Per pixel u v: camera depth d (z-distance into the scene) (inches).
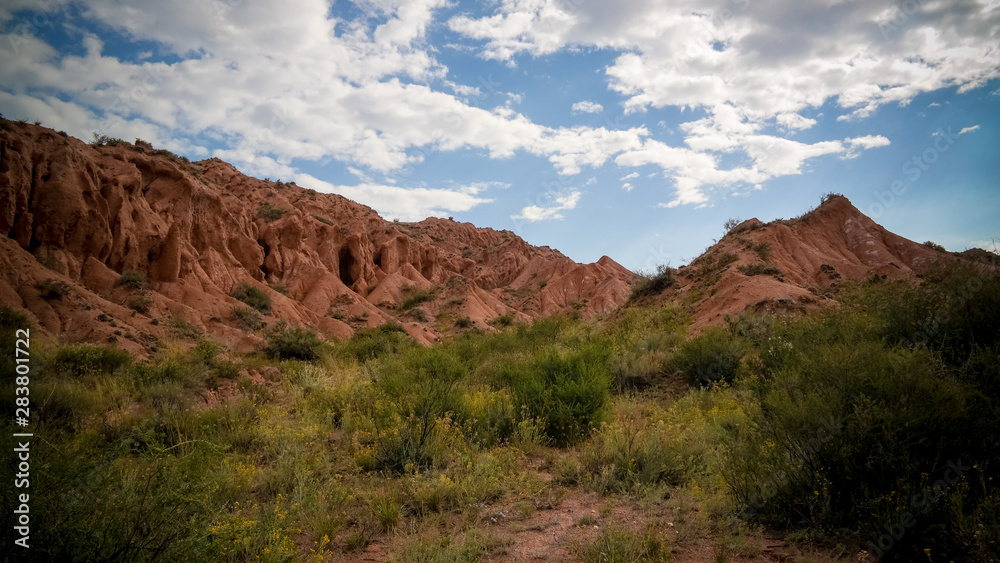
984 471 173.2
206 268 1547.7
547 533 199.9
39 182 1123.9
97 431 299.7
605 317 1152.8
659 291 1101.7
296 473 248.7
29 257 956.6
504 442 335.3
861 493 183.9
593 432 328.2
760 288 848.3
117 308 972.6
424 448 289.6
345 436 335.6
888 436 179.9
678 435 306.0
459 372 477.7
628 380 524.1
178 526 134.7
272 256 2138.3
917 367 205.5
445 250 4653.1
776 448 210.5
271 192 2906.0
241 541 164.4
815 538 180.4
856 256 1086.4
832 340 373.7
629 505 225.5
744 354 509.4
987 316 269.0
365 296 2662.4
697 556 173.8
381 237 3176.7
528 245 5319.9
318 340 997.2
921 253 1026.7
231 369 620.4
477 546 181.6
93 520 125.7
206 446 190.4
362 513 223.0
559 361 442.6
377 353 946.7
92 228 1175.6
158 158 1637.6
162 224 1407.5
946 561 151.6
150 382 478.6
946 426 179.9
